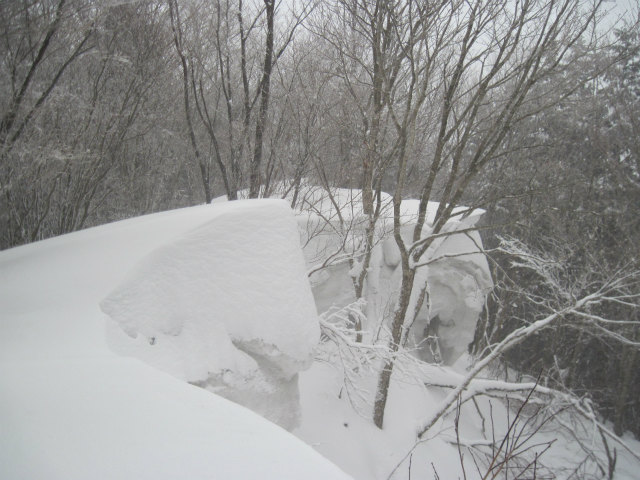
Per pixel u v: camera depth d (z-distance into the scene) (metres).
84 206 8.30
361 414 7.08
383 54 7.02
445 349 11.89
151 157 10.29
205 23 8.82
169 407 2.21
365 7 6.72
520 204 13.00
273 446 1.96
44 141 6.64
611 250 13.71
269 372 4.18
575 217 13.34
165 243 3.98
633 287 11.73
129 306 3.55
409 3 6.20
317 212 7.83
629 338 13.01
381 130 8.42
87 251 4.34
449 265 10.84
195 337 3.70
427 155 11.28
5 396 2.17
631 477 10.88
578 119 14.05
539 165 13.77
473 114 7.30
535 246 13.13
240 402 3.85
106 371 2.56
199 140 11.05
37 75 6.56
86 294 3.56
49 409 2.08
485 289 11.12
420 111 9.10
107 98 7.82
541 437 10.49
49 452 1.76
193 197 12.97
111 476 1.65
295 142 9.10
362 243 8.37
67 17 5.64
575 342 14.47
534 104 11.94
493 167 14.69
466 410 10.45
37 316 3.28
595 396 15.52
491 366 15.15
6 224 7.07
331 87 8.95
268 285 4.14
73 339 3.02
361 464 6.50
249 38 9.48
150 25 7.98
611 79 12.79
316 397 7.46
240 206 4.55
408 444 7.45
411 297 9.34
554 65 6.55
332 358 7.16
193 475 1.69
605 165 14.19
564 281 12.45
